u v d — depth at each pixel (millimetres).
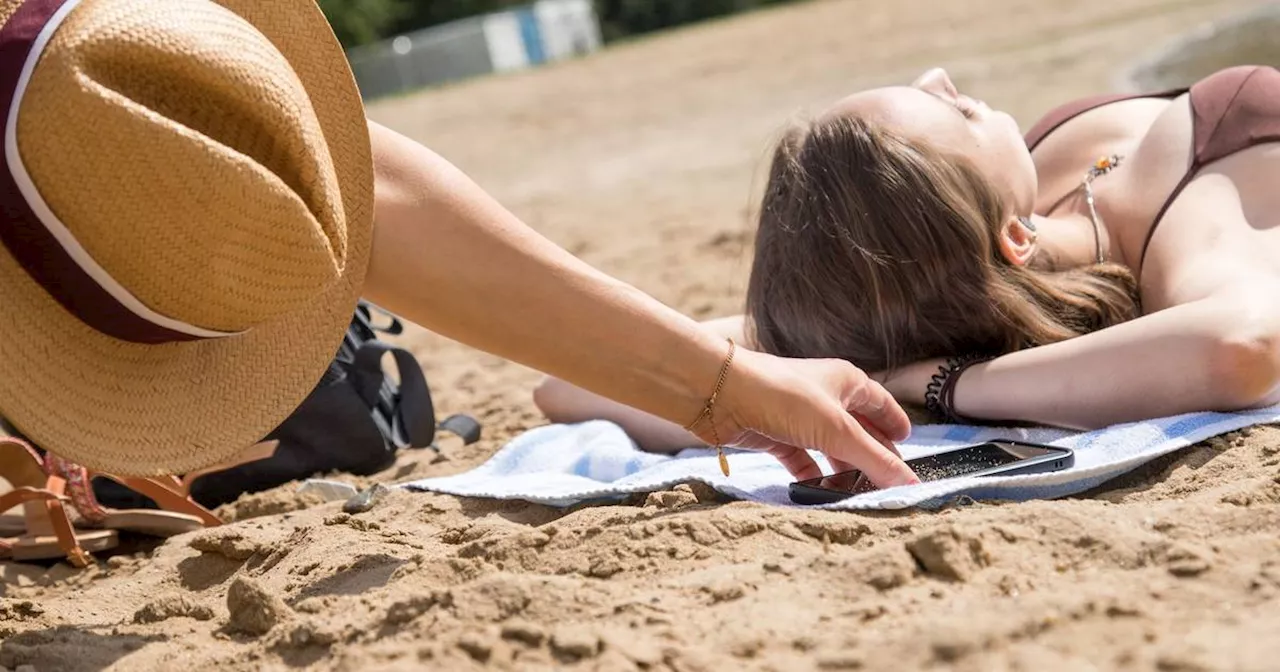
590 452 3350
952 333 3369
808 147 3434
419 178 2506
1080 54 12953
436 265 2484
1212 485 2676
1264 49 10812
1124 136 3842
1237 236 3301
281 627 2287
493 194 12273
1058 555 2238
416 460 3902
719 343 2609
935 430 3324
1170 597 2006
